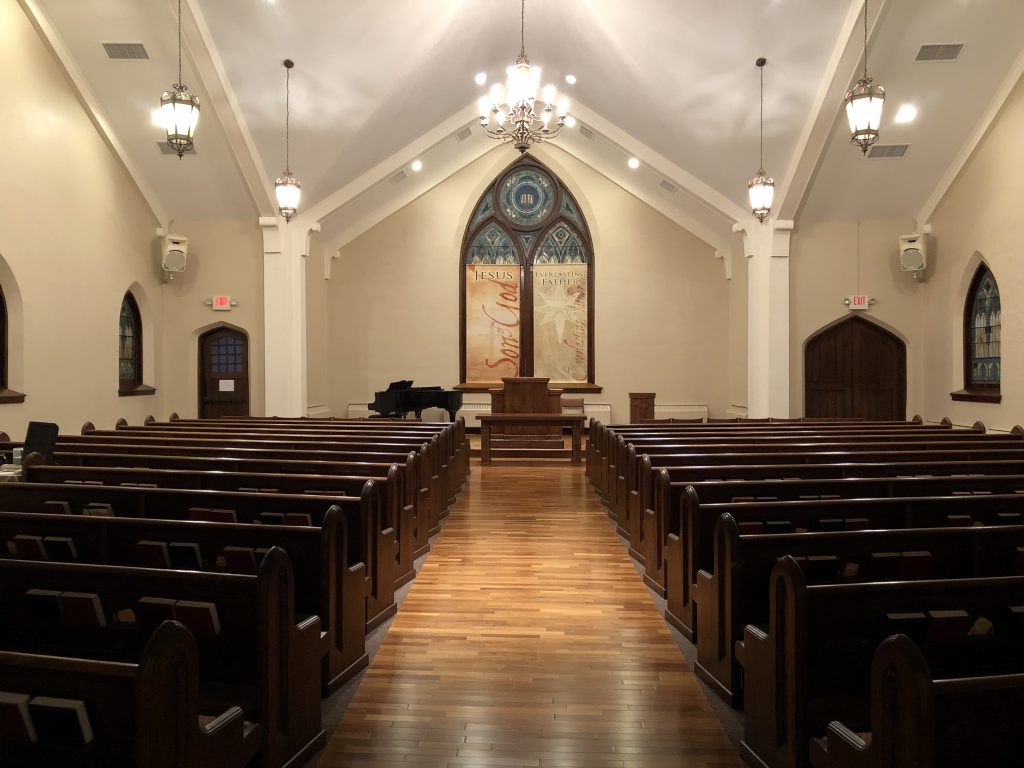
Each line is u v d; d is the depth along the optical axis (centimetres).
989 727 165
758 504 356
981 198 930
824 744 210
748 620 297
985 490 424
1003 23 794
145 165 1025
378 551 394
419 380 1372
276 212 1097
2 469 485
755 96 918
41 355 820
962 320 998
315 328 1252
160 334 1125
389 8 860
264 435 688
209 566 302
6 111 759
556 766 257
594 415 1361
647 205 1361
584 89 1120
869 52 819
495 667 341
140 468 462
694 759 262
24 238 789
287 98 941
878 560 286
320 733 270
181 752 180
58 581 244
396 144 1126
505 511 699
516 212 1405
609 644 370
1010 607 233
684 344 1358
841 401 1129
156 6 804
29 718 170
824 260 1095
